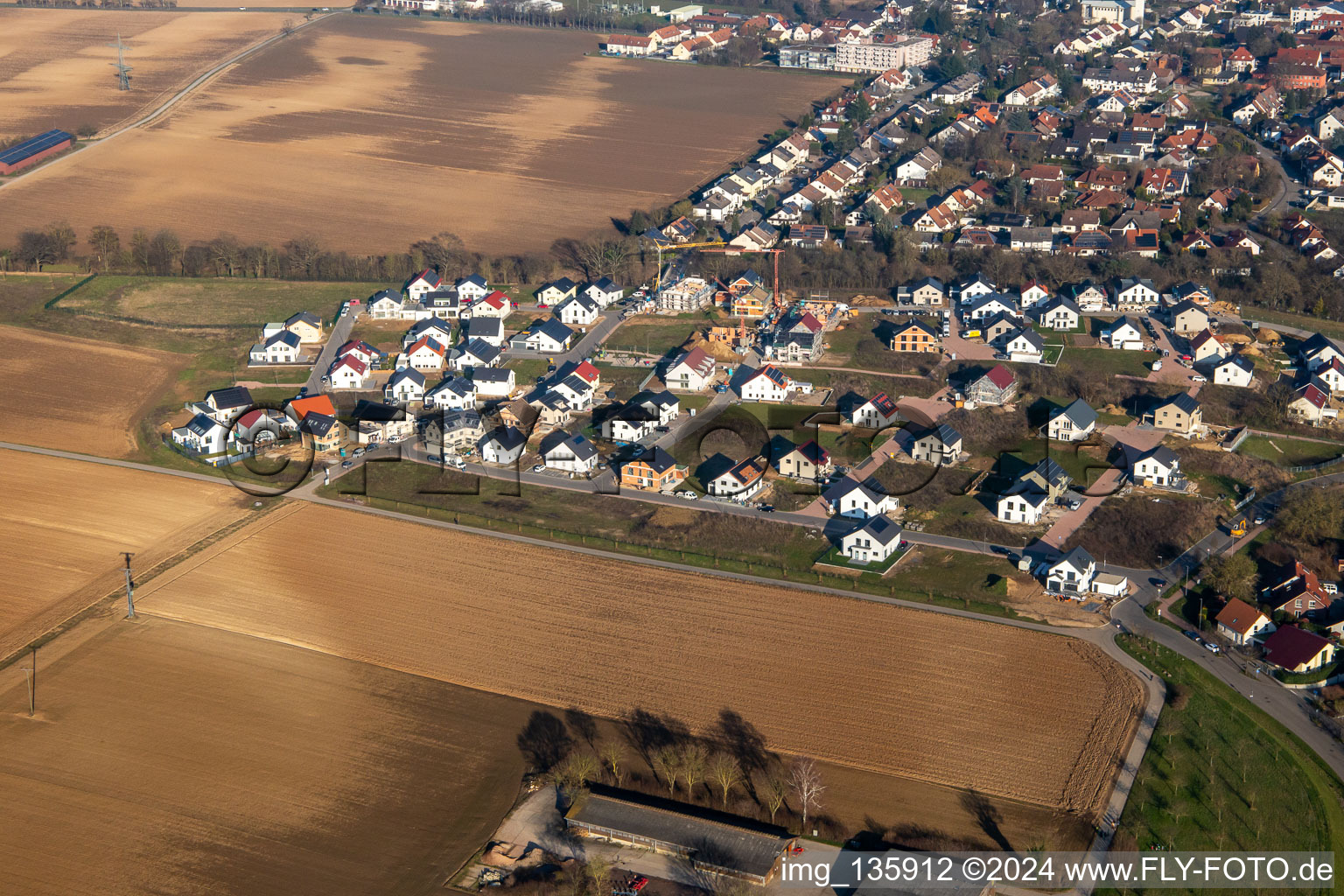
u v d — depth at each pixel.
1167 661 150.38
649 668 150.75
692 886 119.19
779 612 162.12
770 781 132.00
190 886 119.19
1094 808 127.44
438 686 148.62
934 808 128.00
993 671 148.88
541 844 125.44
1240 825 125.31
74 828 126.25
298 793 131.50
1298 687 146.62
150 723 141.88
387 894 118.56
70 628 160.25
